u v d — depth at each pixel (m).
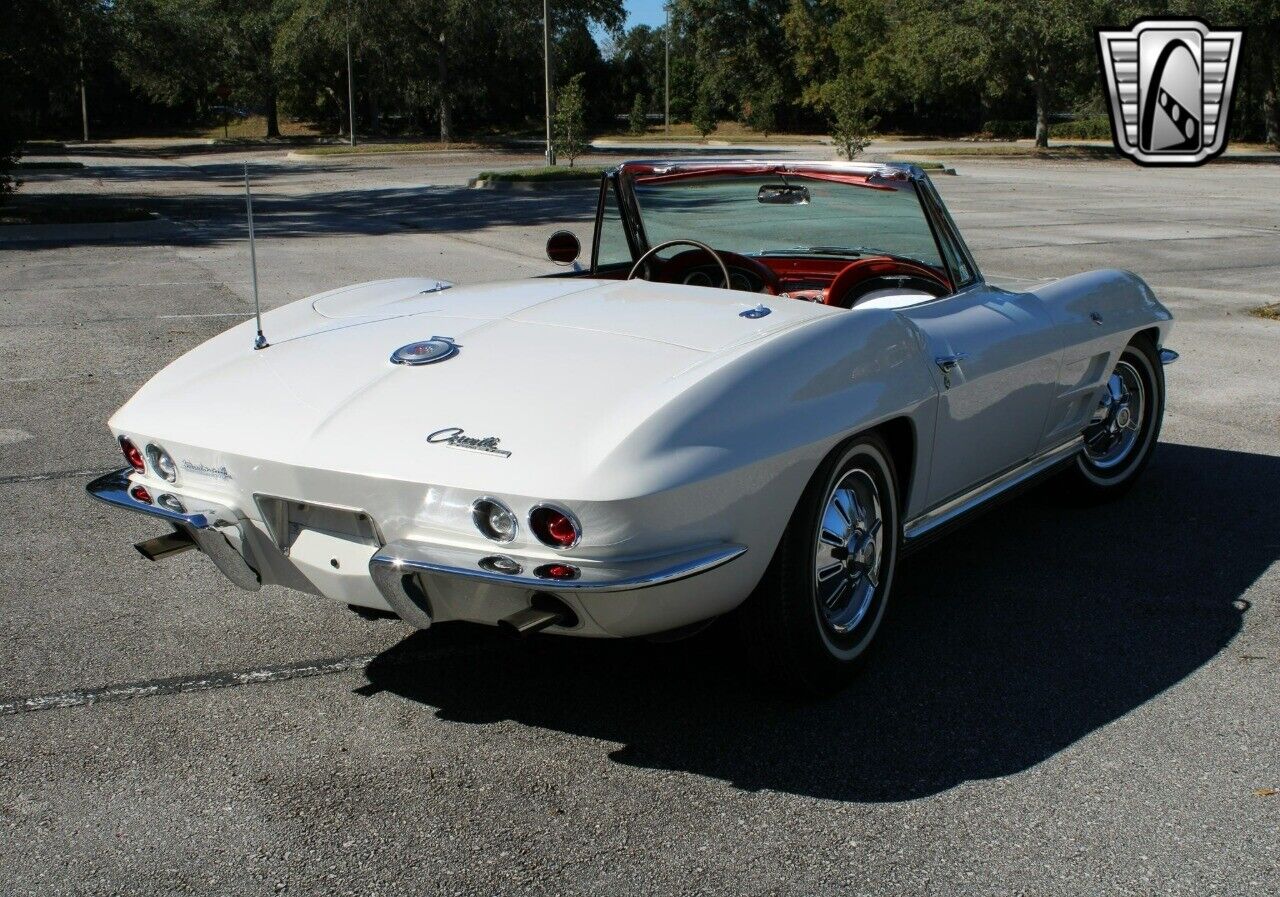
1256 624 3.64
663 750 2.91
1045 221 18.55
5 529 4.64
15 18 22.27
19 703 3.18
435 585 2.69
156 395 3.19
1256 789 2.70
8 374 7.48
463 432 2.66
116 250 15.08
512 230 17.64
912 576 4.07
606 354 2.93
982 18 42.38
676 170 4.16
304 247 15.36
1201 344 8.42
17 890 2.36
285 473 2.77
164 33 54.62
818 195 3.96
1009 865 2.42
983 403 3.56
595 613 2.59
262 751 2.93
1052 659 3.40
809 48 62.94
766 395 2.76
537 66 68.81
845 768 2.82
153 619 3.77
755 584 2.82
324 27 52.75
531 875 2.40
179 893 2.36
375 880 2.39
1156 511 4.75
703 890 2.35
